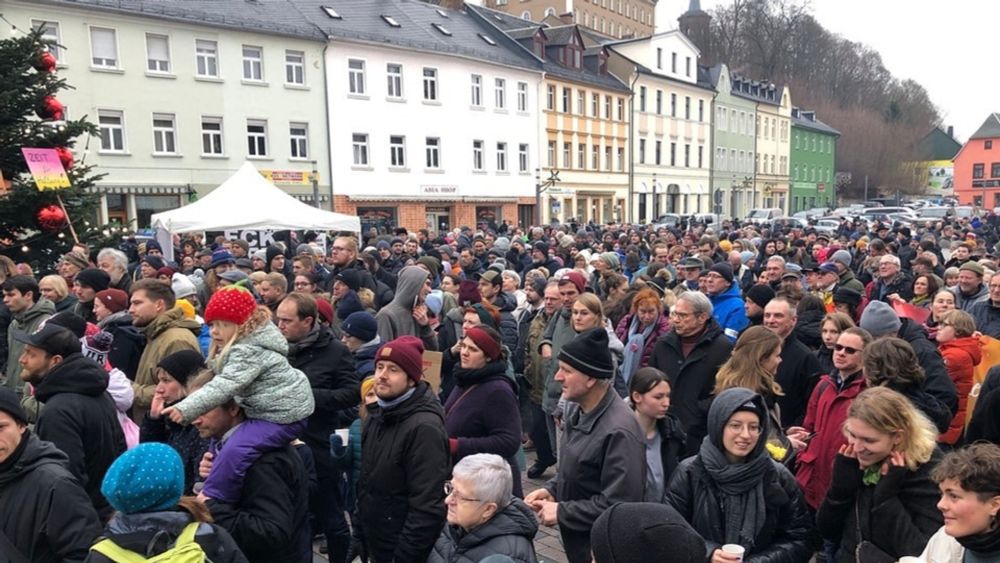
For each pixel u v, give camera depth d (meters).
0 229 9.99
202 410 2.99
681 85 52.25
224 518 2.91
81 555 2.71
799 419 4.78
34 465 2.79
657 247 11.27
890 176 75.44
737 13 78.06
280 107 29.03
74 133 10.34
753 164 62.50
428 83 34.41
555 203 41.69
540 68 39.72
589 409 3.38
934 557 2.63
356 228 15.52
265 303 6.39
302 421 3.19
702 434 4.63
